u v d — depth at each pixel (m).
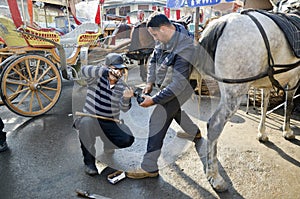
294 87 2.35
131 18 8.95
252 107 3.56
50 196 1.84
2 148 2.45
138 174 2.01
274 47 1.75
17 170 2.15
